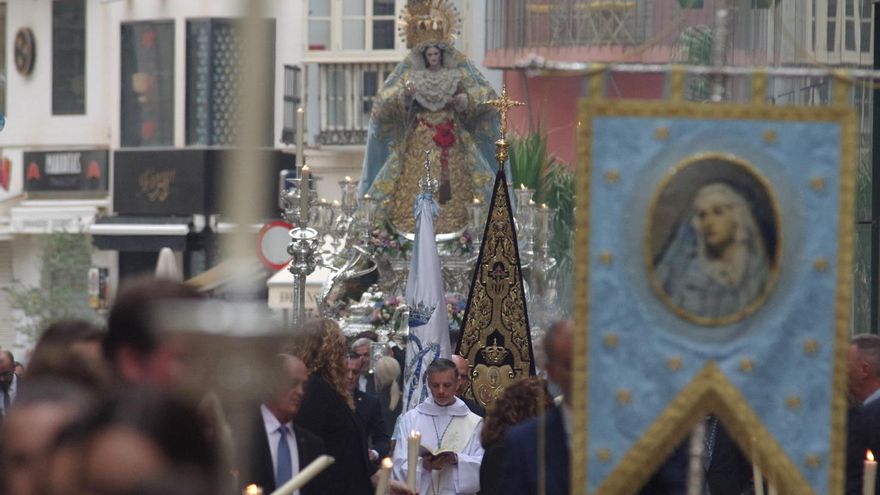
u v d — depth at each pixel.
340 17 65.38
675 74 11.26
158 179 67.69
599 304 11.20
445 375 18.58
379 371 26.98
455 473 18.17
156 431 6.18
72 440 6.27
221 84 66.88
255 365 7.05
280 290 43.41
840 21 27.83
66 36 71.62
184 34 66.94
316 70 65.44
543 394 13.30
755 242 11.19
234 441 7.06
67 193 71.56
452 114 35.62
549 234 27.36
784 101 21.22
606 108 11.17
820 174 11.22
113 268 68.69
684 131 11.17
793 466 11.26
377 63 65.19
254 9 6.79
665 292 11.18
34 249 71.88
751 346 11.24
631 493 11.23
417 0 36.00
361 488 15.88
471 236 34.53
